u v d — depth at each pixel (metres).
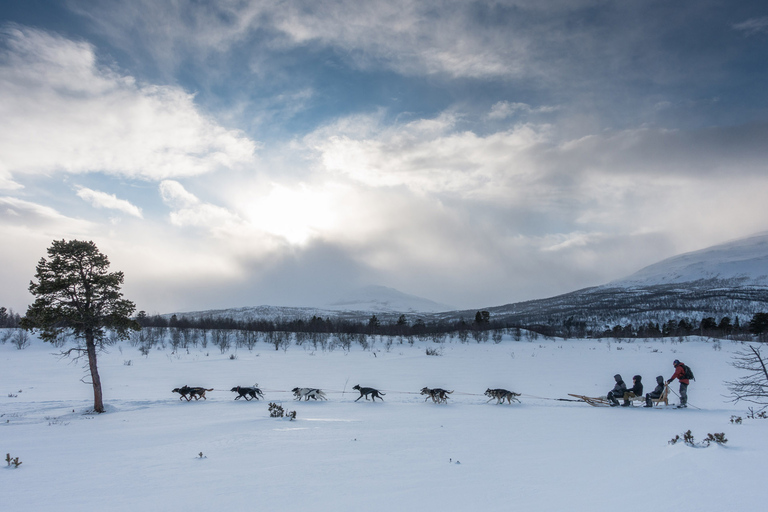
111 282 25.17
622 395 19.78
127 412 21.03
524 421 14.84
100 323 24.62
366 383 36.25
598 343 79.44
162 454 10.66
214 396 27.25
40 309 24.20
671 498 5.97
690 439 9.30
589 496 6.38
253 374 44.69
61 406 23.91
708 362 50.81
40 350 69.00
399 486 7.39
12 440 13.79
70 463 9.99
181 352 71.00
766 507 5.44
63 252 24.70
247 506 6.57
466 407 19.61
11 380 40.66
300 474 8.34
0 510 6.72
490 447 10.52
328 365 54.25
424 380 38.31
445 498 6.68
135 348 74.75
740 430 11.08
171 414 19.38
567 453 9.46
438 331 102.56
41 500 7.20
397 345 83.19
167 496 7.21
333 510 6.29
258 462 9.45
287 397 25.66
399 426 14.23
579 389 31.25
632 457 8.63
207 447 11.30
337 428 13.96
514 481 7.43
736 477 6.59
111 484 8.05
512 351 70.94
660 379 19.48
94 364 22.91
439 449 10.41
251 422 15.83
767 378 15.97
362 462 9.23
